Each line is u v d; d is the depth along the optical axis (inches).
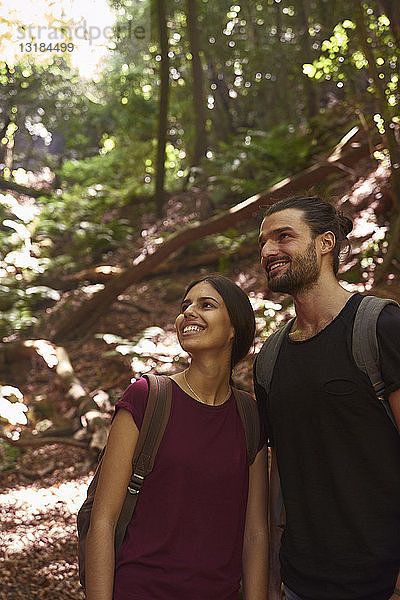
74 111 719.1
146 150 579.2
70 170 641.6
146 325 328.5
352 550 68.0
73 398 249.3
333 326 69.9
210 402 74.0
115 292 327.6
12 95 676.7
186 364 241.6
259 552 75.3
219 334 74.1
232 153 442.6
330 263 73.7
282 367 72.9
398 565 67.6
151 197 523.5
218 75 596.4
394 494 67.1
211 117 592.4
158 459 69.4
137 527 69.6
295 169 415.2
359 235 261.7
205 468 69.7
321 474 69.7
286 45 539.2
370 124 279.0
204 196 438.6
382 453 66.8
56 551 147.8
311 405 69.3
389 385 64.9
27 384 285.7
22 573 137.1
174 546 68.8
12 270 387.2
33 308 378.6
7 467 209.2
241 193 442.0
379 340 65.7
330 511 69.2
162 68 447.5
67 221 492.7
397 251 250.8
